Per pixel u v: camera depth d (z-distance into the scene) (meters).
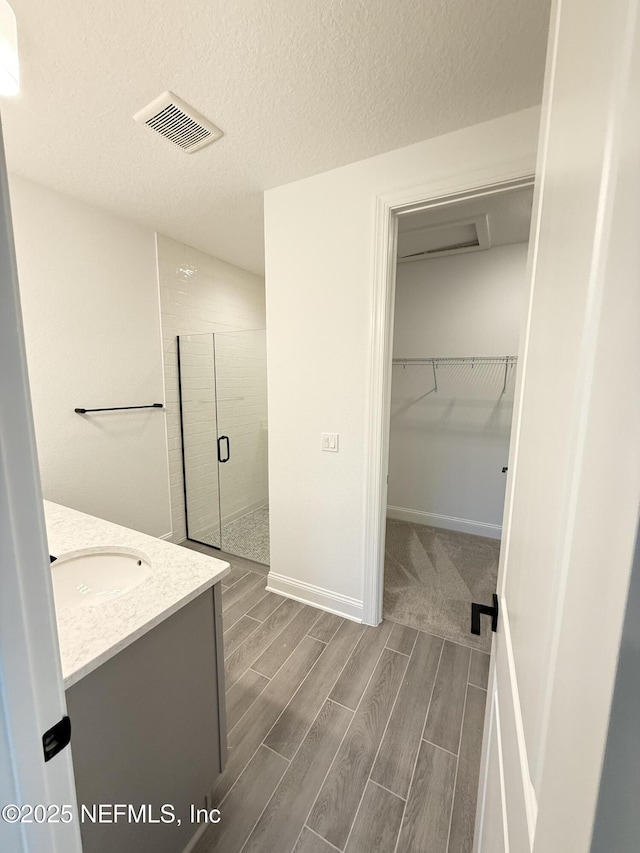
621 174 0.23
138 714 0.83
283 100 1.29
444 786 1.16
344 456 1.91
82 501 2.23
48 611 0.42
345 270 1.76
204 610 1.00
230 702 1.46
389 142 1.52
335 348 1.85
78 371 2.15
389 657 1.71
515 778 0.47
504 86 1.22
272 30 1.03
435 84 1.22
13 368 0.37
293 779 1.18
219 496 3.14
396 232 1.71
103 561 1.23
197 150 1.58
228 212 2.21
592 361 0.27
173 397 2.76
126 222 2.33
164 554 1.14
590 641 0.24
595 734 0.23
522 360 0.69
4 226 0.35
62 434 2.10
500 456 2.97
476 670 1.63
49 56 1.10
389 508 3.49
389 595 2.21
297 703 1.46
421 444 3.27
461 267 2.95
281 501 2.15
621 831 0.21
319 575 2.09
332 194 1.74
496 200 2.01
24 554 0.39
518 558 0.58
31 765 0.42
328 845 1.02
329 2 0.95
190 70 1.16
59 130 1.45
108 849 0.77
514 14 0.98
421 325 3.16
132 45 1.07
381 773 1.20
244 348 3.14
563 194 0.42
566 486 0.33
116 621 0.81
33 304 1.93
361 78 1.19
